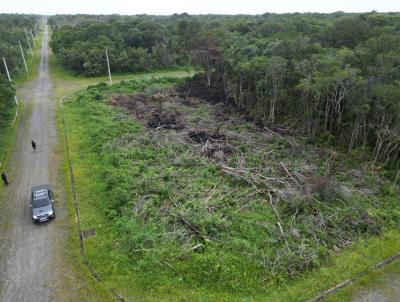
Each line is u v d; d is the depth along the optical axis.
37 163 30.61
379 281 17.80
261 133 35.91
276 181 25.69
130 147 31.33
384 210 23.19
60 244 20.52
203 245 18.92
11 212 23.81
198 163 28.33
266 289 16.73
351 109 31.44
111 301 16.34
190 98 49.38
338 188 24.03
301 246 19.11
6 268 18.77
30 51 88.00
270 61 38.22
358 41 46.88
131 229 20.12
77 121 40.75
